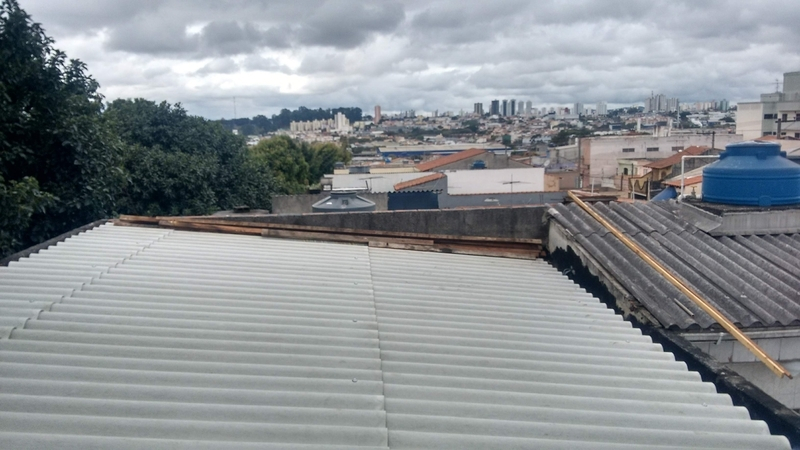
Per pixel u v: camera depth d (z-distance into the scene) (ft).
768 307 17.06
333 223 24.79
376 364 12.21
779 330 16.29
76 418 9.11
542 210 24.89
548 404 11.33
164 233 21.36
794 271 19.61
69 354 11.41
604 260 19.40
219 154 83.25
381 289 17.29
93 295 14.57
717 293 17.53
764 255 20.93
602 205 24.32
